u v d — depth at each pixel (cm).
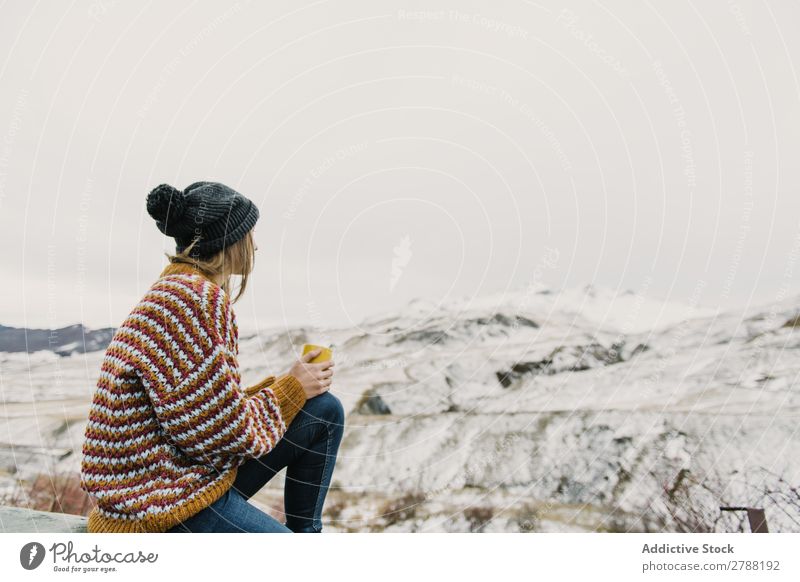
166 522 106
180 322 108
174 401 106
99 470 107
